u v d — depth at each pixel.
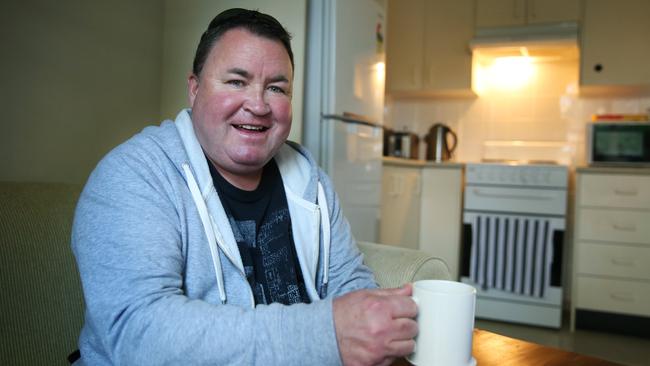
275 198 1.00
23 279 0.88
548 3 3.23
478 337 0.85
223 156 0.88
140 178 0.76
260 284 0.92
